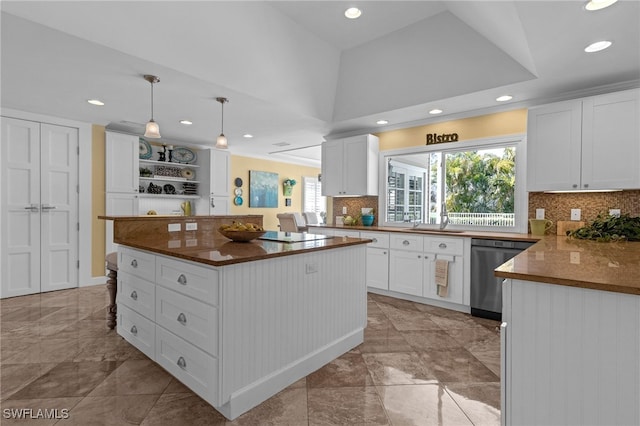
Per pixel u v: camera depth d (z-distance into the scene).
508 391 1.24
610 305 1.07
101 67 2.76
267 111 3.98
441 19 2.88
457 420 1.69
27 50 2.47
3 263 3.83
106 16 2.22
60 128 4.25
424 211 4.42
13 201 3.89
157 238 2.67
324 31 3.12
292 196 8.71
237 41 2.80
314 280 2.22
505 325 1.25
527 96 3.35
